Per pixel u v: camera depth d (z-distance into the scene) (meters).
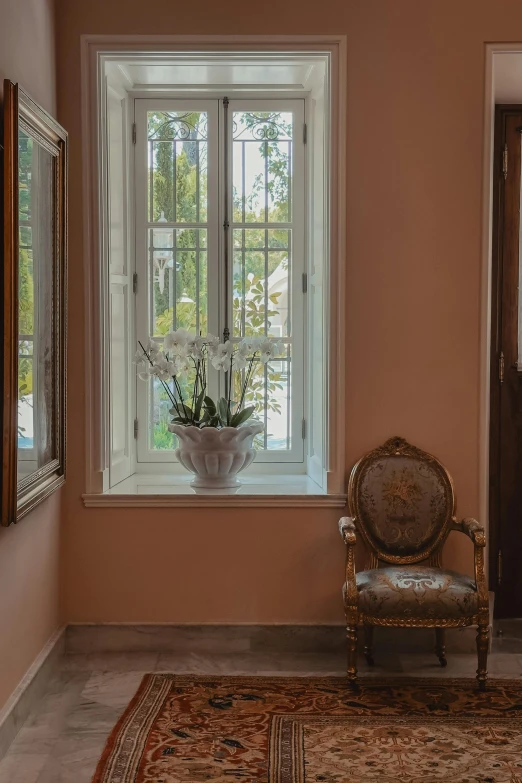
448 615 3.32
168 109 4.35
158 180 4.39
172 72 4.04
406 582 3.37
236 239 4.41
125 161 4.28
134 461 4.44
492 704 3.25
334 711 3.18
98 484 3.85
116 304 4.14
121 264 4.22
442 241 3.80
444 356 3.83
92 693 3.38
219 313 4.42
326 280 3.85
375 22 3.75
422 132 3.78
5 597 2.94
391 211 3.79
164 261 4.41
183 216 4.39
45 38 3.54
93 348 3.82
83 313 3.80
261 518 3.83
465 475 3.85
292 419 4.44
